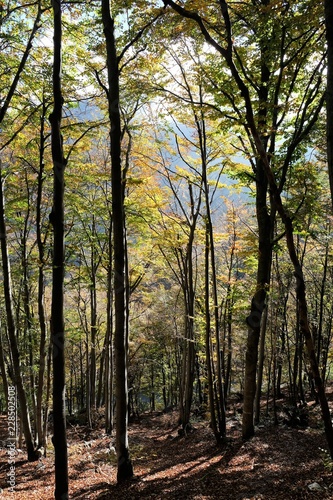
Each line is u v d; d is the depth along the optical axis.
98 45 8.95
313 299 18.62
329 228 13.91
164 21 7.52
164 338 21.14
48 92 9.73
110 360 16.28
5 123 10.05
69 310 20.91
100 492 8.26
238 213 15.54
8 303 10.27
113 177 8.14
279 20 6.62
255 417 14.09
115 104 8.03
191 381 15.41
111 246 14.85
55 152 6.41
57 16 6.39
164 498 7.48
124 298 8.28
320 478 7.59
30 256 12.65
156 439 15.55
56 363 6.28
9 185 12.34
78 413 21.02
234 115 8.76
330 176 3.92
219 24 7.06
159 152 13.12
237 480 8.16
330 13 3.91
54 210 6.41
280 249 10.66
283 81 8.37
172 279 19.94
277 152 9.30
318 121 8.91
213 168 11.20
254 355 10.95
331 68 3.91
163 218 13.73
